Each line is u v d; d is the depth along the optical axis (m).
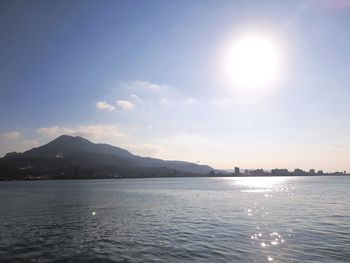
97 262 29.88
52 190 180.50
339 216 56.06
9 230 46.88
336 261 27.69
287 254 30.16
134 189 181.12
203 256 30.22
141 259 30.12
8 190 184.88
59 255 32.41
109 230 45.66
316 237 37.69
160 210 70.44
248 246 33.62
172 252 32.06
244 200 94.62
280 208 70.25
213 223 50.16
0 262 30.56
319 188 166.50
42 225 51.28
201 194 127.81
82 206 82.19
